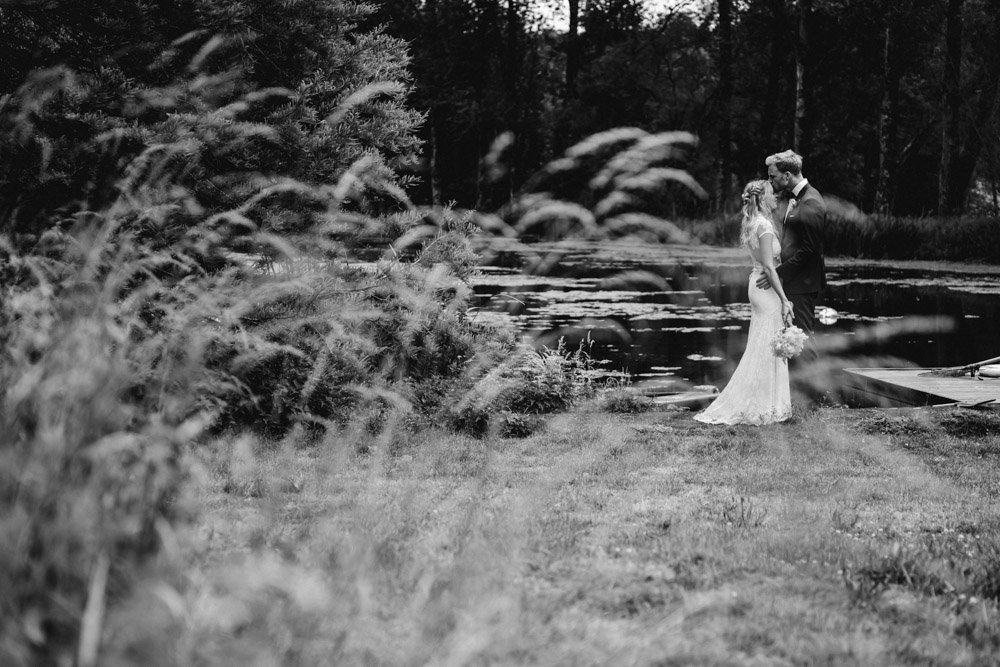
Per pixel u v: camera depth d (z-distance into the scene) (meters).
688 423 8.41
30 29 8.82
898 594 3.89
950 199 38.88
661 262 32.09
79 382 2.90
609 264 31.23
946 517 5.21
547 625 3.25
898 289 23.06
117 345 3.68
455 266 8.99
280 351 7.18
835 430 7.87
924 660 3.22
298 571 3.17
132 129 7.96
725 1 43.56
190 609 2.75
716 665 3.08
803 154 39.88
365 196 9.09
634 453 6.95
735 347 14.23
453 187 52.09
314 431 7.32
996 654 3.31
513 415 8.00
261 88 9.91
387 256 8.73
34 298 3.71
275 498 4.59
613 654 3.02
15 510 2.57
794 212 9.15
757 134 51.50
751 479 6.11
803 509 5.16
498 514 4.72
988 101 38.62
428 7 50.25
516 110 51.38
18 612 2.50
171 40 9.03
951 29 38.19
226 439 6.69
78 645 2.52
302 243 8.30
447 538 4.25
